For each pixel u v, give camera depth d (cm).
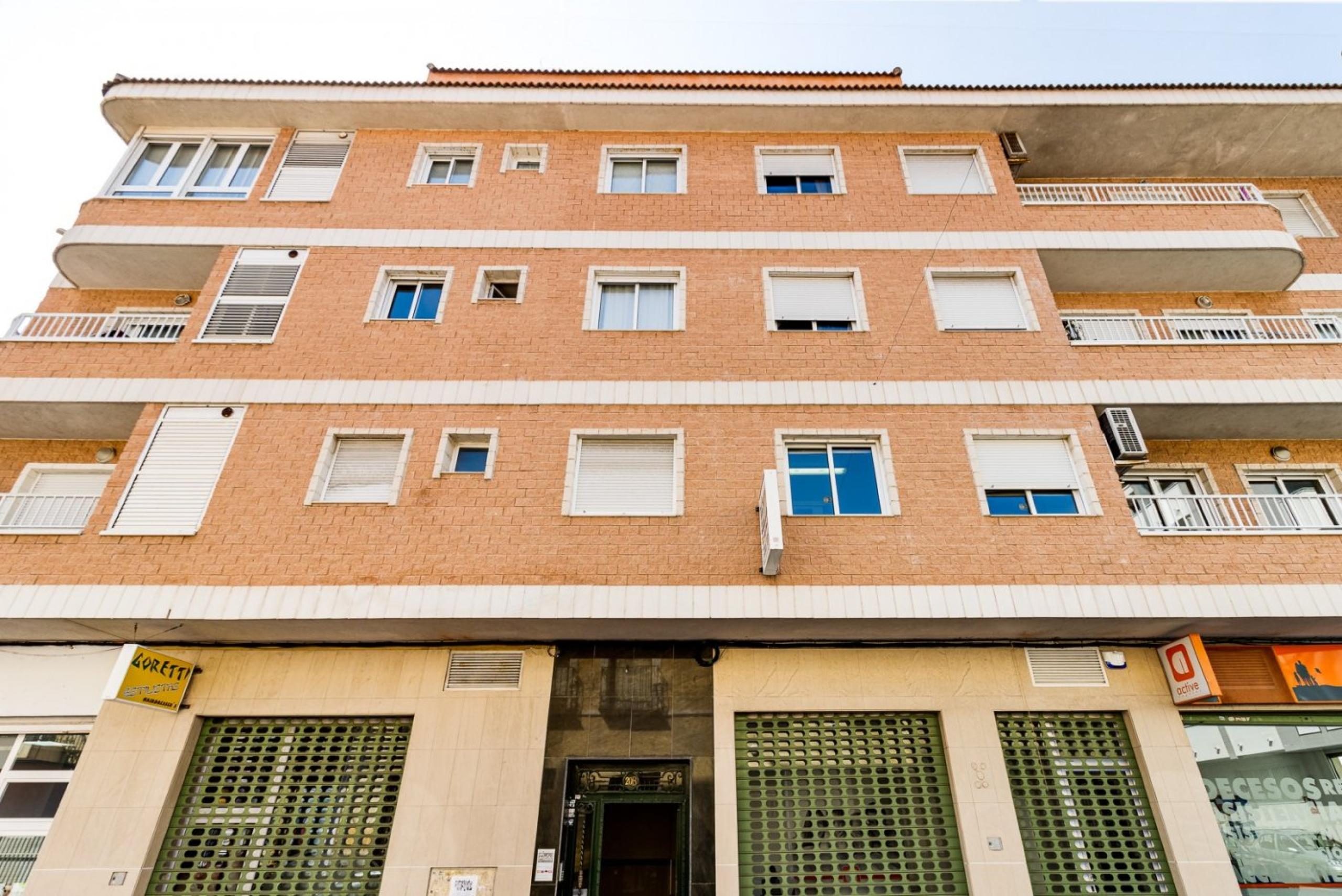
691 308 963
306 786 743
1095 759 758
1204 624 759
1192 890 681
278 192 1074
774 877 702
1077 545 788
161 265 1027
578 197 1070
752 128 1149
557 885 687
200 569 763
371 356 916
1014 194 1066
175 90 1097
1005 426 870
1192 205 1045
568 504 818
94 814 705
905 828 724
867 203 1062
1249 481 970
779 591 755
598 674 784
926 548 787
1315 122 1132
